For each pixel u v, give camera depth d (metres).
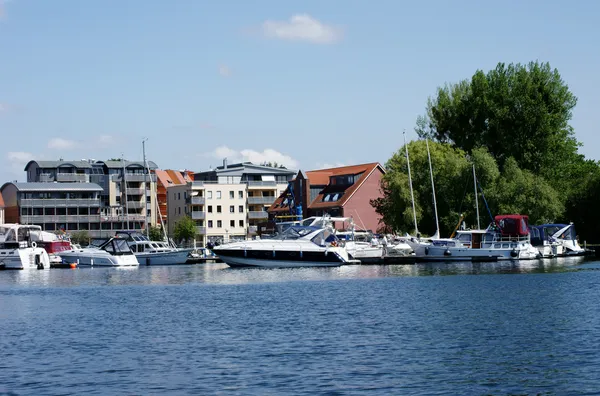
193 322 47.88
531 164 124.88
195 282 79.94
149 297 64.75
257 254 96.19
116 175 198.75
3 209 187.00
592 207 127.88
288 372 32.50
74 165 195.62
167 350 38.12
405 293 62.72
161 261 123.75
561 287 65.44
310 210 168.00
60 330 45.31
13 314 53.72
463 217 118.31
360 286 70.19
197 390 30.06
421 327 43.50
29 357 36.75
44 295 68.31
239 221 193.38
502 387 29.69
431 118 136.50
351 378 31.27
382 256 105.44
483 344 37.84
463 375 31.52
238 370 33.16
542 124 123.88
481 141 128.25
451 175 120.19
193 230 182.62
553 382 30.16
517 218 107.94
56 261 116.12
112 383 31.39
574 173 154.50
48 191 184.75
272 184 195.75
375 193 161.88
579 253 120.06
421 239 108.50
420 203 121.50
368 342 38.97
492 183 118.44
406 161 124.00
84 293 69.81
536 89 125.69
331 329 43.41
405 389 29.58
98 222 188.62
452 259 106.25
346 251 99.62
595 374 31.14
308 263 97.00
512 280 73.94
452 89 135.38
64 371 33.59
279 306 55.38
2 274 100.69
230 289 70.38
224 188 192.62
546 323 43.84
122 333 43.81
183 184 196.88
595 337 38.69
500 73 130.62
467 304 54.03
